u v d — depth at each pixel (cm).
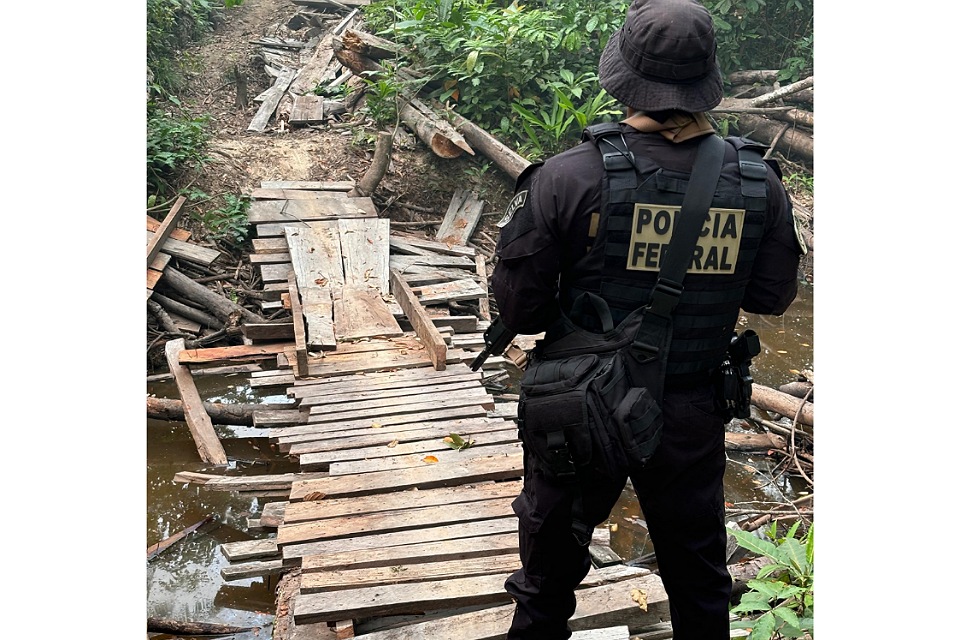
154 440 448
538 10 871
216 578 336
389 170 767
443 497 331
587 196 171
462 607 262
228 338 579
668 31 170
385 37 977
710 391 187
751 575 295
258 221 668
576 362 177
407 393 449
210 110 878
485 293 610
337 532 304
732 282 177
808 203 802
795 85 845
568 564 196
